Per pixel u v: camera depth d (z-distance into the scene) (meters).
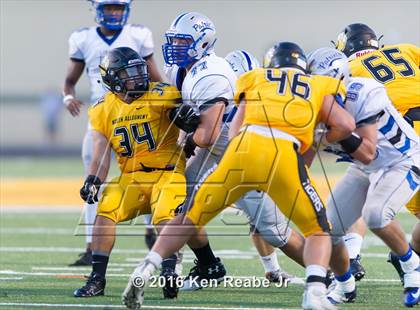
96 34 22.38
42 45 78.69
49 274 19.62
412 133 15.79
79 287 17.75
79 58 22.56
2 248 24.23
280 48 14.82
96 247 16.61
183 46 16.97
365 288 17.77
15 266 20.92
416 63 18.09
